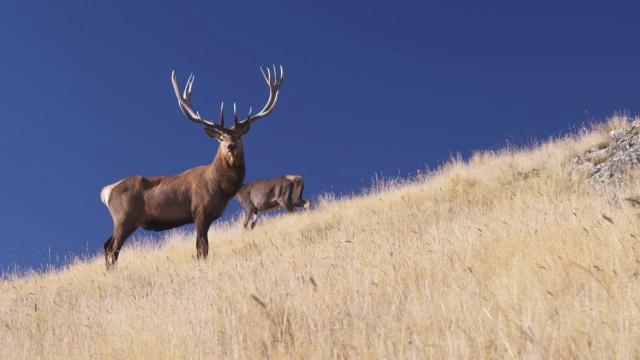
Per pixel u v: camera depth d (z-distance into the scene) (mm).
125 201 37531
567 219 23109
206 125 36438
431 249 22922
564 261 18000
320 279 20750
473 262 20422
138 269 35812
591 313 13102
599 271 16453
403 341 13617
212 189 36625
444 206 39281
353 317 15852
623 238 18984
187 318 18516
